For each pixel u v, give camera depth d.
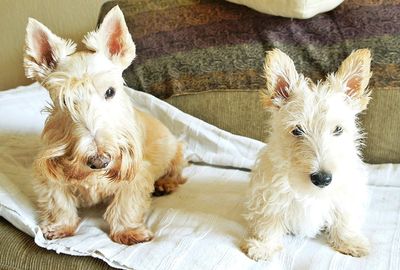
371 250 1.40
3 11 2.62
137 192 1.56
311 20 1.91
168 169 1.83
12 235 1.46
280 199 1.40
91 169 1.37
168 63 2.03
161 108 2.01
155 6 2.12
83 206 1.67
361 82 1.38
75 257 1.37
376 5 1.84
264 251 1.38
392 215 1.57
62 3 2.55
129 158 1.45
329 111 1.32
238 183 1.81
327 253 1.39
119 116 1.43
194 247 1.39
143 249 1.39
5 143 1.87
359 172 1.47
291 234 1.50
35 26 1.44
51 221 1.54
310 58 1.86
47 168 1.41
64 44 1.50
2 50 2.72
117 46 1.56
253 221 1.46
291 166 1.32
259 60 1.91
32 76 1.48
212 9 2.04
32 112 2.02
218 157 1.94
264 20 1.95
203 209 1.63
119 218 1.52
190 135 1.99
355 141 1.51
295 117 1.34
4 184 1.58
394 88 1.75
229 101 1.95
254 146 1.91
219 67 1.96
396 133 1.77
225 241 1.44
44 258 1.38
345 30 1.84
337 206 1.41
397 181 1.72
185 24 2.04
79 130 1.33
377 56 1.77
